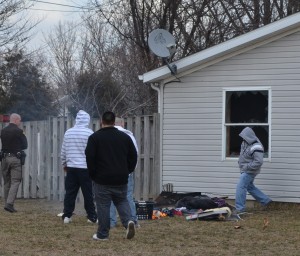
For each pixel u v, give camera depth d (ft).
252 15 98.94
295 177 52.70
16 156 50.14
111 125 35.81
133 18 88.17
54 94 128.88
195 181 56.54
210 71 56.18
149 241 36.47
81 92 106.93
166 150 57.67
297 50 52.95
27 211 50.83
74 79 115.03
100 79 105.81
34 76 131.03
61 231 40.01
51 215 48.21
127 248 34.19
